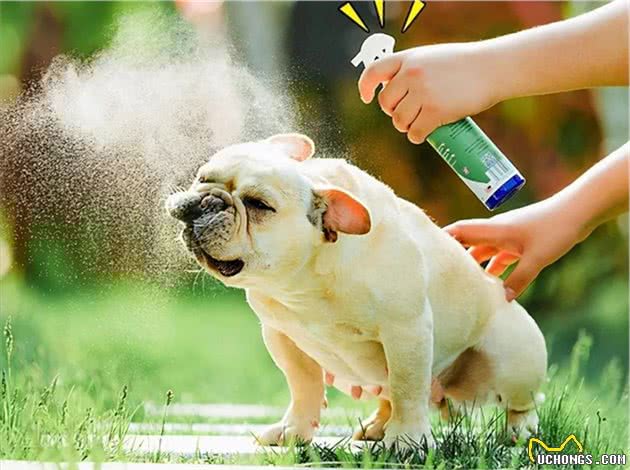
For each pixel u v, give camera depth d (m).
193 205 4.70
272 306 5.21
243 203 4.75
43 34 12.62
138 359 10.07
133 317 11.07
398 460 4.85
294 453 4.87
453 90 5.04
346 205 4.80
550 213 5.96
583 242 12.36
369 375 5.42
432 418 6.84
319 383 5.58
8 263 11.46
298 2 12.45
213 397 8.62
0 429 5.12
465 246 6.12
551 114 12.88
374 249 5.02
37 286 11.47
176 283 10.41
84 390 6.91
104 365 8.51
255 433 5.87
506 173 5.31
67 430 5.11
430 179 12.65
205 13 11.58
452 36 12.60
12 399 5.53
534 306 12.23
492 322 5.74
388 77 5.13
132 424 6.51
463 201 12.64
